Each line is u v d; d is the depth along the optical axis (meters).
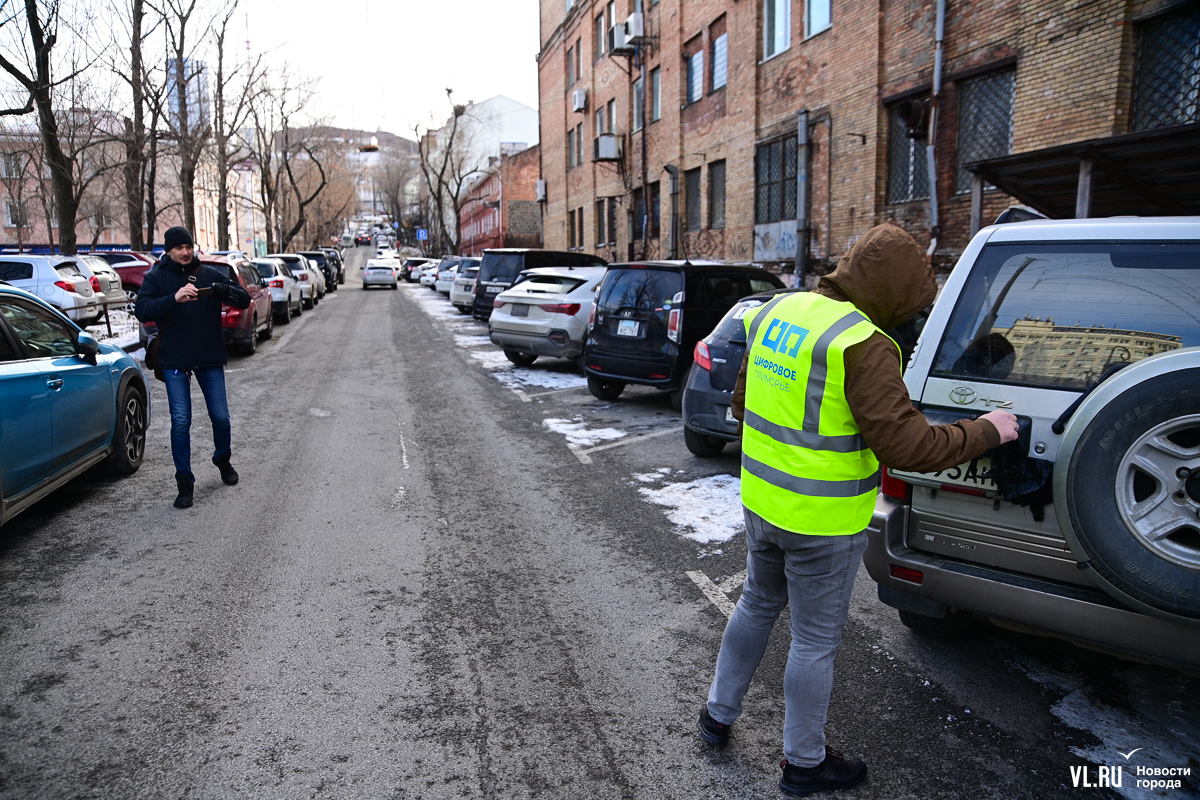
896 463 2.29
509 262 17.41
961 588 2.90
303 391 10.34
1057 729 2.96
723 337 6.56
